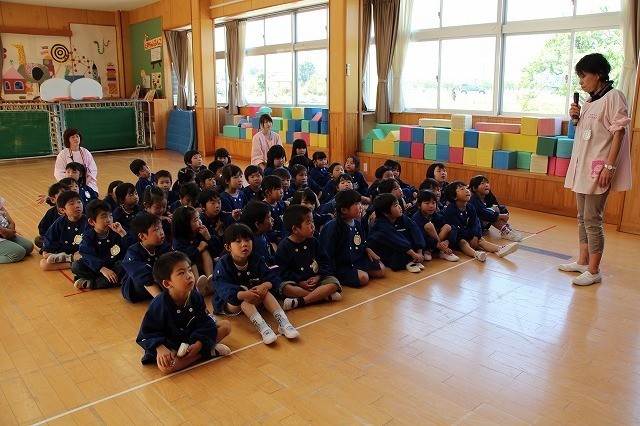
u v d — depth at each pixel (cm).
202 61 930
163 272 213
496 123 580
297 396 200
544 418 186
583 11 534
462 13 639
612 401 196
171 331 222
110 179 707
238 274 264
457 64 654
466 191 374
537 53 578
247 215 291
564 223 466
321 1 745
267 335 243
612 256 367
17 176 740
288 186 424
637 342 243
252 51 945
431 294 302
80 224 351
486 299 294
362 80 720
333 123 704
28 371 220
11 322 267
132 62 1177
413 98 718
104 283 311
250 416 188
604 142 293
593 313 274
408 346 239
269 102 935
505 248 368
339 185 410
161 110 1066
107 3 1051
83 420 186
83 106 999
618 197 453
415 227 349
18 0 1012
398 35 699
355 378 213
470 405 194
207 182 405
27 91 1060
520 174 523
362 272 313
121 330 258
